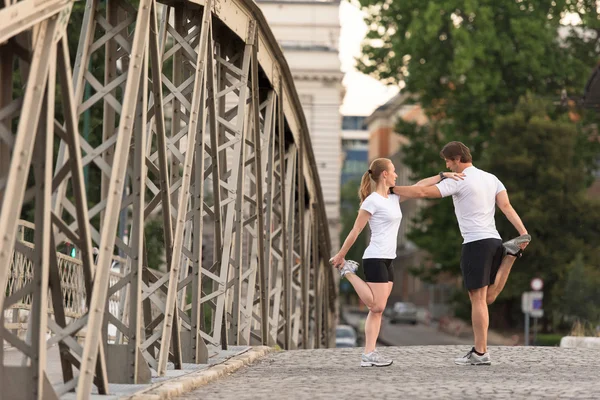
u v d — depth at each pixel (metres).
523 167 72.38
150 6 14.08
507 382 15.48
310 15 87.12
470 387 14.66
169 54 18.05
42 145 10.72
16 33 10.09
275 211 28.91
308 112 86.31
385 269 18.06
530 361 19.58
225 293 21.30
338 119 86.38
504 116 70.62
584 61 71.50
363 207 17.83
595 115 73.50
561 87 71.88
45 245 10.73
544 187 73.44
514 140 71.69
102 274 12.38
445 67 68.75
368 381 15.82
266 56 24.36
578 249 73.44
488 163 72.12
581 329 35.16
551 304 74.88
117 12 15.06
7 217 10.12
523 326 80.44
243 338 23.38
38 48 10.59
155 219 52.66
